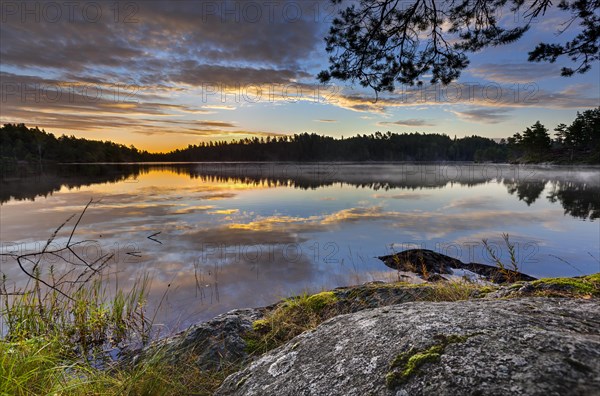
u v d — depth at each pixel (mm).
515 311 1307
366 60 5992
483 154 162125
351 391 1007
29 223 15055
